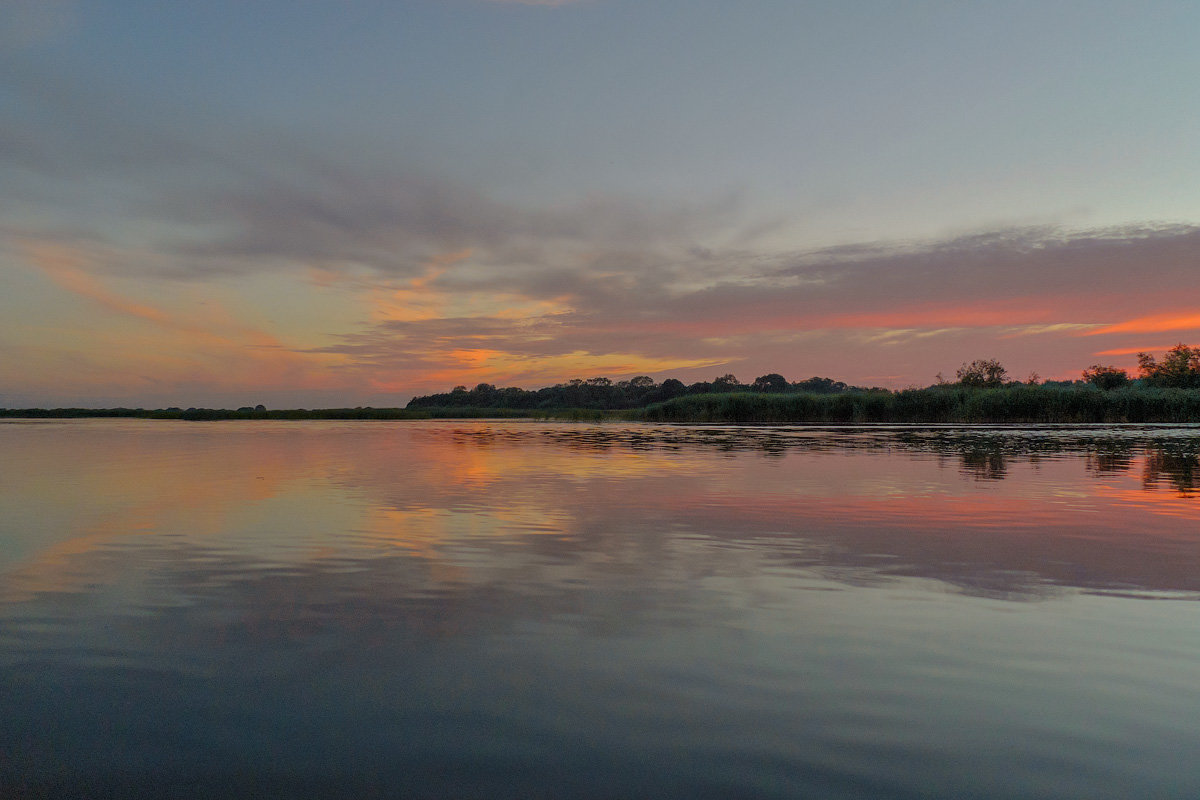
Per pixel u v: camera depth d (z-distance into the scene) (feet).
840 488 37.78
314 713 11.14
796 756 9.84
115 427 142.31
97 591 18.02
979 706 11.41
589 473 46.03
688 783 9.14
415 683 12.27
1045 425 137.69
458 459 57.88
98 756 9.80
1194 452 62.90
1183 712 11.17
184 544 23.68
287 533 25.58
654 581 18.94
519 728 10.65
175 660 13.34
